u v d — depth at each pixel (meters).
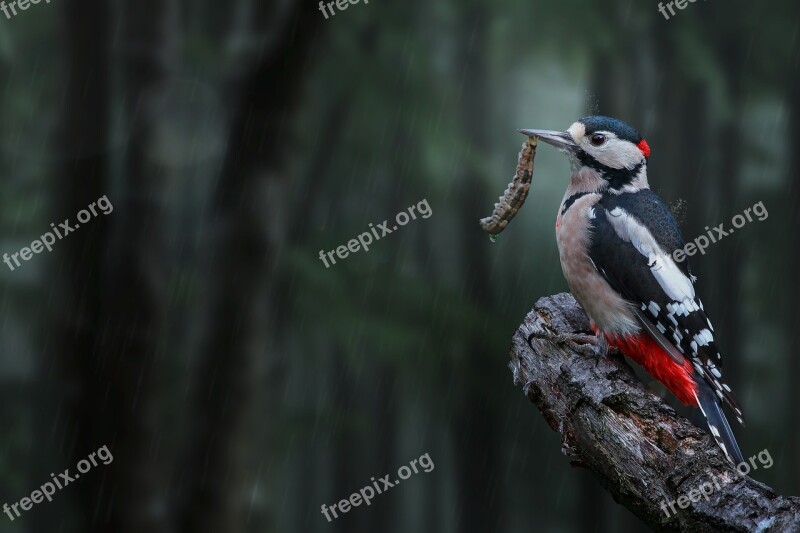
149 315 12.55
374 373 19.42
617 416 5.74
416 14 15.01
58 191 12.42
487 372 15.58
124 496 12.60
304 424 15.38
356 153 15.09
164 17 12.53
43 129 14.21
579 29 14.92
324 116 14.90
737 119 18.02
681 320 7.45
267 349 13.91
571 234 7.82
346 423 15.59
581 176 8.21
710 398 7.36
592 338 6.54
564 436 6.11
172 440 13.79
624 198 7.96
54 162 12.42
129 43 12.39
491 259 18.20
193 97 13.30
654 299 7.49
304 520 23.44
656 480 5.41
